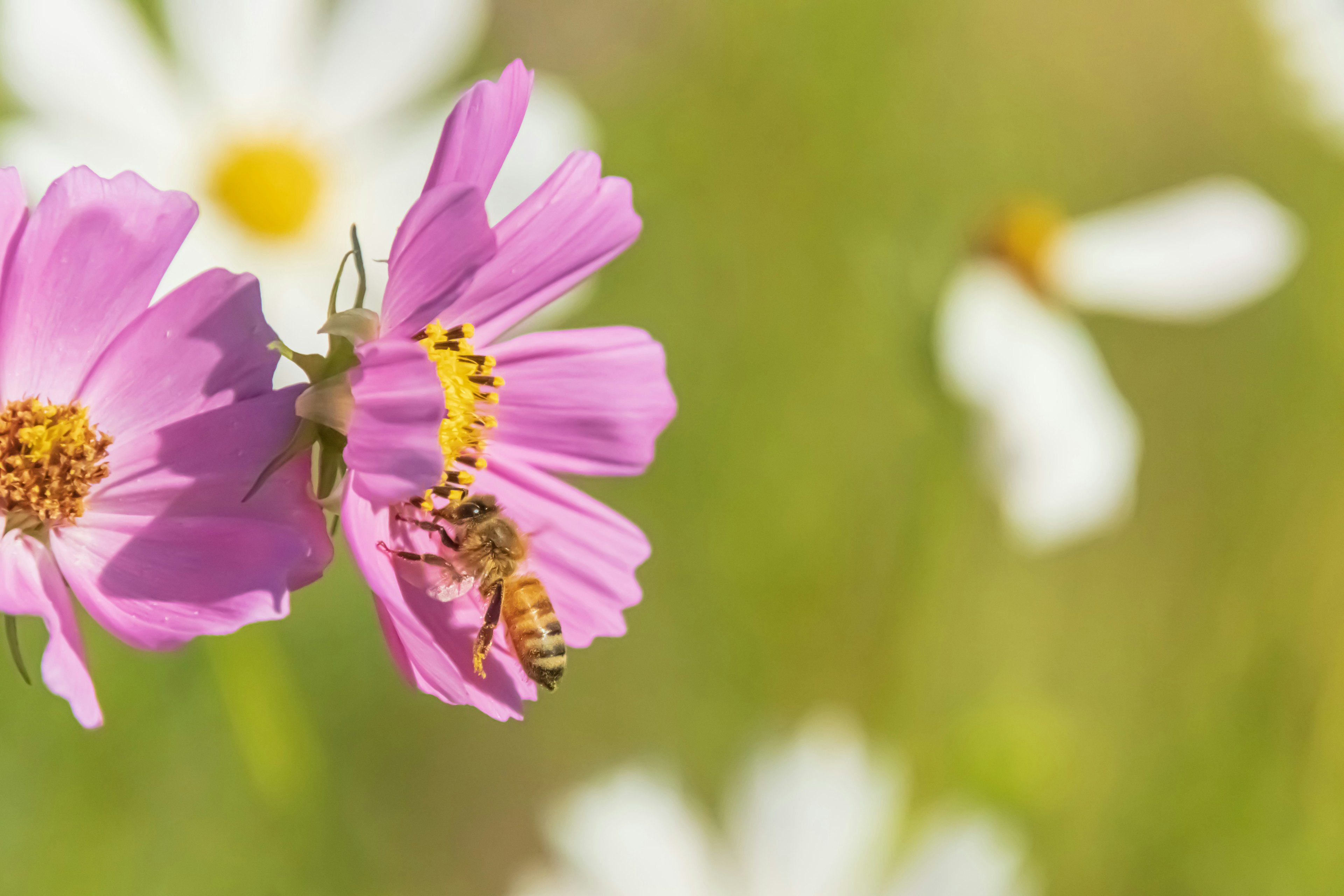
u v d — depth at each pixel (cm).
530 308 33
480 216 31
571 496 33
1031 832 41
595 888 37
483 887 46
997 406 39
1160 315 41
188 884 39
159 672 39
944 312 39
